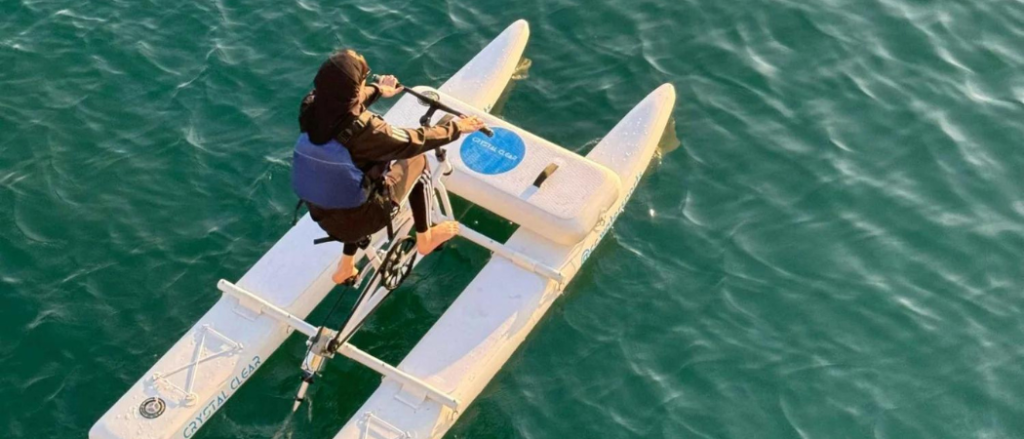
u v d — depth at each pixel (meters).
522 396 8.05
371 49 10.67
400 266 6.89
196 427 7.71
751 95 10.33
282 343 8.29
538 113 10.17
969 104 10.23
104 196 9.34
